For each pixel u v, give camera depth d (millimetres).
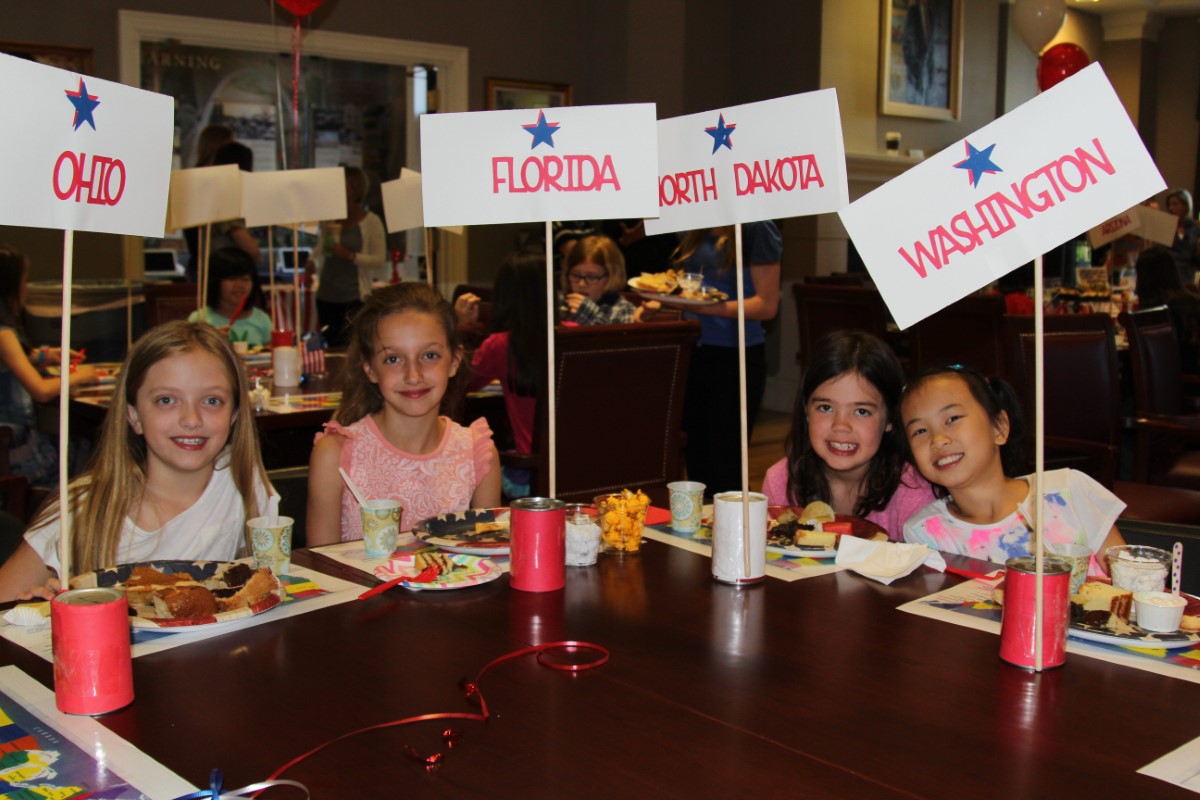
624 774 892
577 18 7223
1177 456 3713
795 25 7375
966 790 871
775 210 1455
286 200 3504
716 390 3730
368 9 6406
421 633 1229
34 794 845
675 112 7250
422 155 1479
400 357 1928
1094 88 1122
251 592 1274
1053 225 1150
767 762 916
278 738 953
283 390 3207
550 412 1455
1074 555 1348
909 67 7930
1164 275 4598
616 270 3748
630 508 1584
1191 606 1298
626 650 1181
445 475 2020
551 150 1474
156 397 1532
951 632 1247
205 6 5863
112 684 1001
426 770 894
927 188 1217
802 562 1541
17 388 3039
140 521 1602
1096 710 1030
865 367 1820
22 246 5512
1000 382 1832
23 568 1528
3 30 5316
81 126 1135
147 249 5945
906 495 1925
